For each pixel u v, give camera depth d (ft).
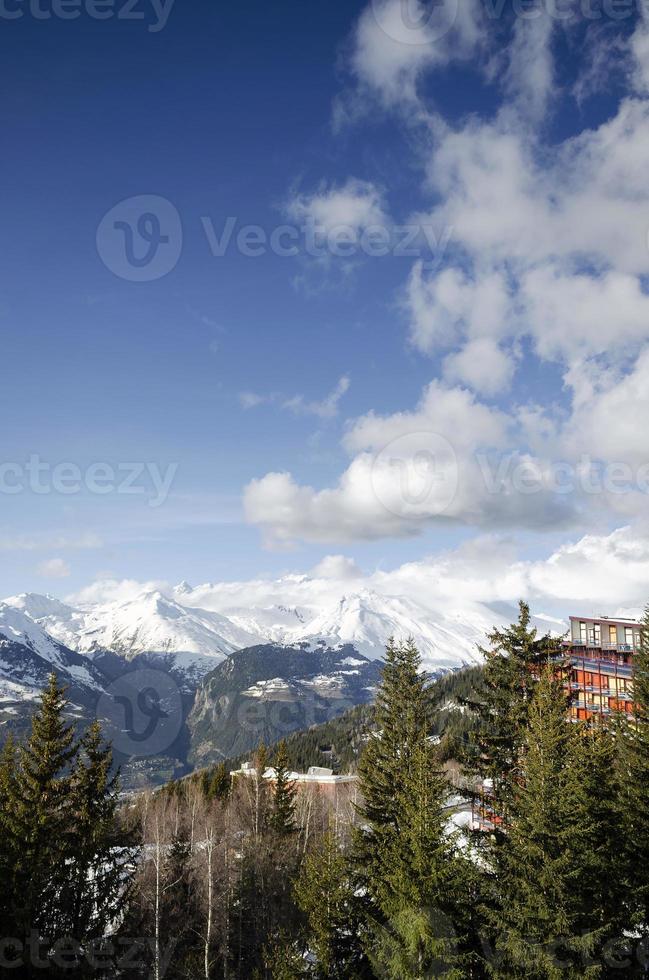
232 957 155.94
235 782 295.07
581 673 228.84
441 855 86.53
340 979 99.91
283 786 222.69
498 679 106.01
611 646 229.45
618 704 200.23
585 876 77.92
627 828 99.45
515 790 89.30
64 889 109.60
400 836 98.53
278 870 185.16
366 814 120.67
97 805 119.34
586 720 106.11
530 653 106.32
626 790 109.19
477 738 103.65
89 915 112.16
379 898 96.17
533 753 84.94
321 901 107.55
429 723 129.08
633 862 92.89
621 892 85.71
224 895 160.76
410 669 132.98
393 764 123.03
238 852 204.23
